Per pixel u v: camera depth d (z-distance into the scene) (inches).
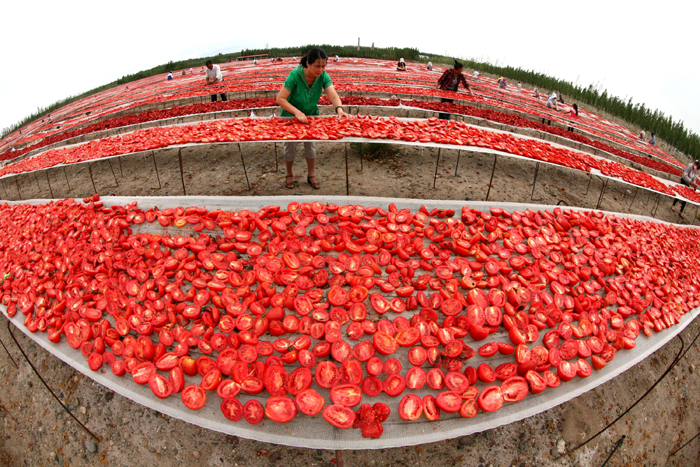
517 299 138.9
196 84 727.1
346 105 411.5
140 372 118.0
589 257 170.4
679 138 1133.7
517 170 309.3
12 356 170.1
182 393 111.3
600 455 136.5
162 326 133.7
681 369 185.0
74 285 154.8
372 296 137.2
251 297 135.0
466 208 176.9
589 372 124.8
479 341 128.0
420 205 181.2
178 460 120.2
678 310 168.6
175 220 172.1
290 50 1533.0
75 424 136.1
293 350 117.0
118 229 172.4
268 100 439.2
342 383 111.0
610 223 199.2
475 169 293.1
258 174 265.4
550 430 133.2
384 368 117.3
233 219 166.4
